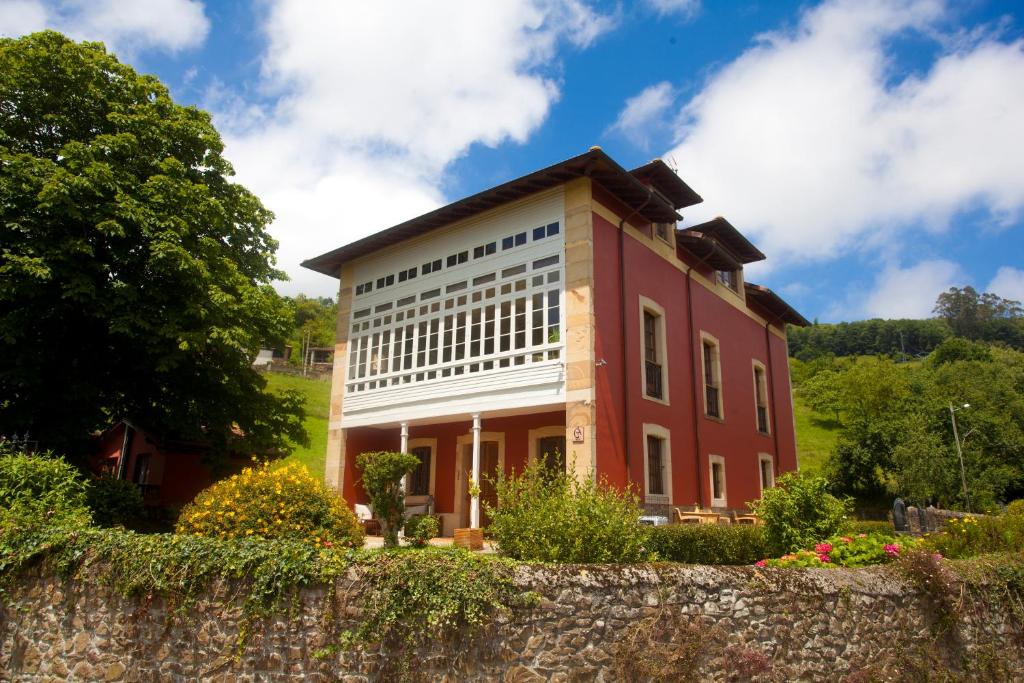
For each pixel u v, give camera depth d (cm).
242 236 1670
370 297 1805
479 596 593
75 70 1391
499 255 1527
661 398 1587
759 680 638
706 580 660
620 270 1487
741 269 2177
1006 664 762
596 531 777
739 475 1908
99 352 1440
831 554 869
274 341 1638
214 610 632
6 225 1186
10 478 849
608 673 601
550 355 1391
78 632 674
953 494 3356
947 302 11538
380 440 1884
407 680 583
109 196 1301
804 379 7006
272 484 845
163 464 1970
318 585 621
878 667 692
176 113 1544
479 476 1586
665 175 1691
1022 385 5375
